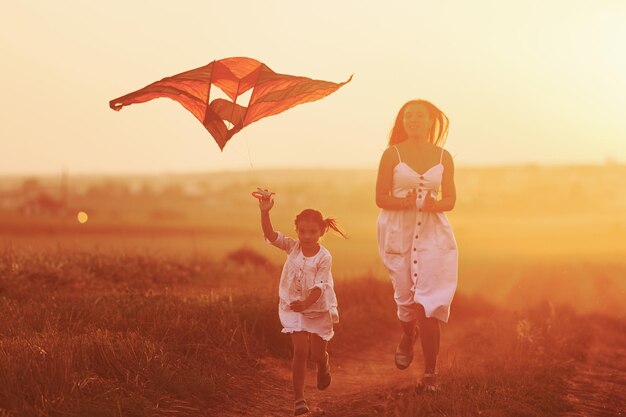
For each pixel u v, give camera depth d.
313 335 6.64
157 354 7.25
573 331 11.01
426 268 6.67
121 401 6.04
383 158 6.95
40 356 6.44
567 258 39.38
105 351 6.84
